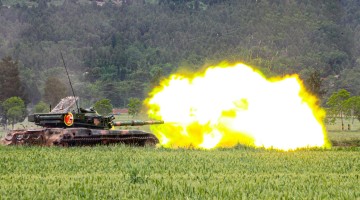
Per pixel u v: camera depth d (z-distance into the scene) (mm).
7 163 66688
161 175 58750
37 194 47625
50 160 69312
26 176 57250
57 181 53656
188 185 51812
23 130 93625
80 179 54812
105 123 97750
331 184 53562
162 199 46250
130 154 77062
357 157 76188
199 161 69938
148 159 71000
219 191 49094
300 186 52125
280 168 65125
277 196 47625
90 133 93250
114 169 62656
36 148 85312
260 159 72688
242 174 59844
